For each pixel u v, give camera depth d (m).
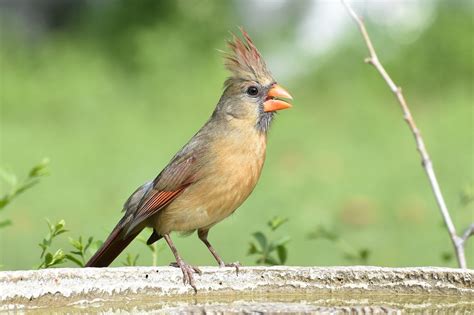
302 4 25.25
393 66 23.03
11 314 4.82
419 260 10.88
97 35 24.75
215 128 6.20
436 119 20.11
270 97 6.29
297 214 13.27
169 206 6.12
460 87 22.25
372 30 23.78
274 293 5.31
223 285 5.31
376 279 5.27
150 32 23.34
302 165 16.59
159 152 17.52
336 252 11.26
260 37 24.89
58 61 23.03
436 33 23.23
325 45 24.81
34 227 12.44
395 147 18.00
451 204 13.84
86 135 18.92
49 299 4.93
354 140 18.67
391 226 12.83
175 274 5.26
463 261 6.03
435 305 5.06
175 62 22.84
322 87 23.16
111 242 6.24
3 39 24.62
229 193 6.12
